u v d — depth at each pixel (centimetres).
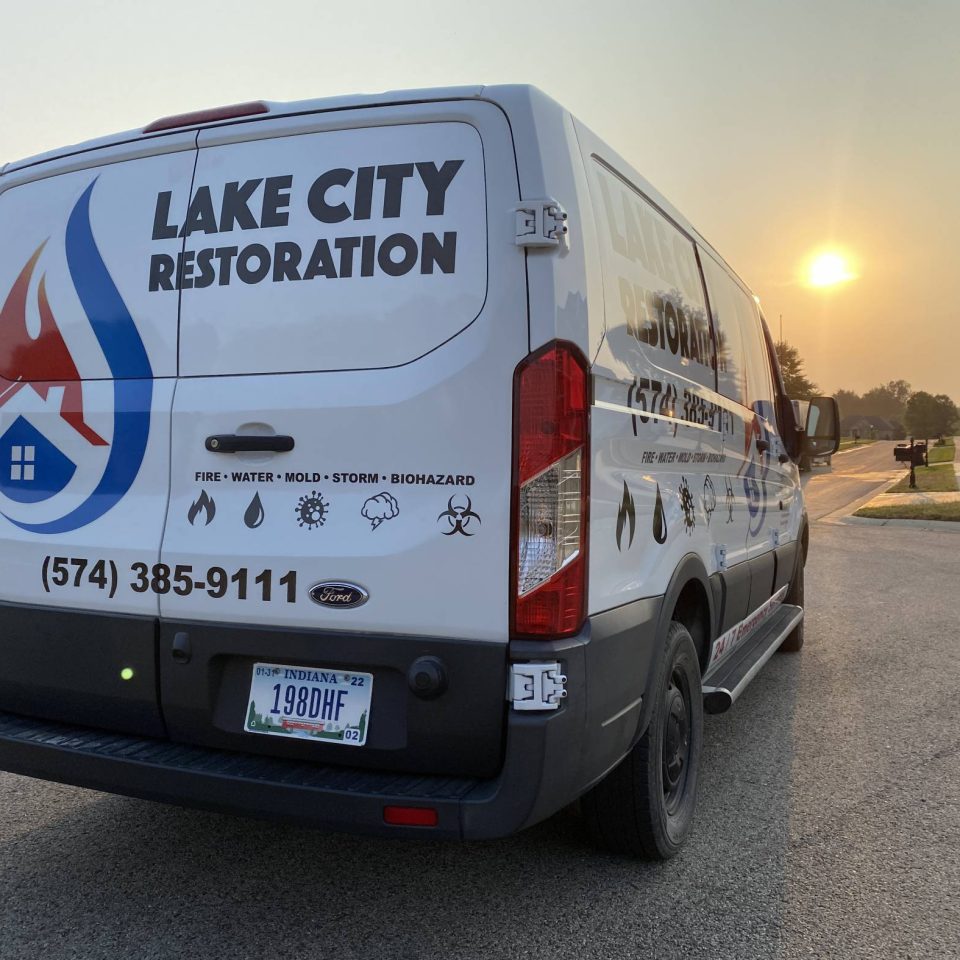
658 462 305
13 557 288
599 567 251
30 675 284
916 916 284
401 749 241
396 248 249
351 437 246
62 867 311
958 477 3438
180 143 278
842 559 1240
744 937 271
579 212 253
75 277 288
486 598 234
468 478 237
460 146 249
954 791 390
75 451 282
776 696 544
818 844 335
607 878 306
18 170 305
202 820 351
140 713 270
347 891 296
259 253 263
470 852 325
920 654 659
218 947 262
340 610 244
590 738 244
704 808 369
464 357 239
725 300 442
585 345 246
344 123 259
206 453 262
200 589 259
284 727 250
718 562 385
